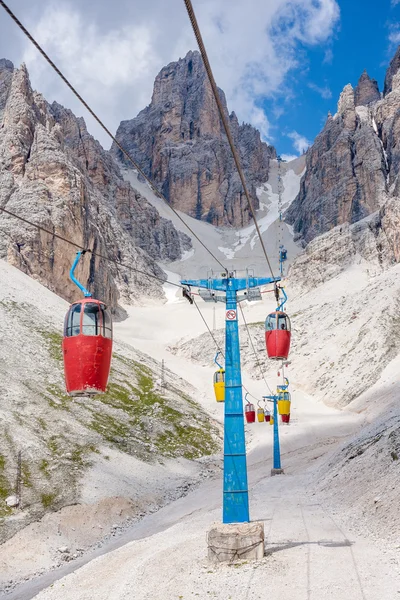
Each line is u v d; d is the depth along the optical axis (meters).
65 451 58.06
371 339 108.94
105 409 78.88
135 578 17.25
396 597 12.13
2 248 137.38
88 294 18.02
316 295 172.75
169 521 39.94
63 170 168.12
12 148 170.88
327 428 80.19
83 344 16.73
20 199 156.12
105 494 49.41
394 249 174.75
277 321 22.14
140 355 122.25
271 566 15.72
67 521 43.22
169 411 86.56
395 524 18.48
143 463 62.94
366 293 135.25
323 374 107.56
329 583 13.68
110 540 40.72
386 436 31.31
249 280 20.75
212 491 51.06
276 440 50.31
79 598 16.83
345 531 19.89
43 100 198.88
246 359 129.75
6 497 44.62
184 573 16.38
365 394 91.81
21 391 71.38
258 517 25.73
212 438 80.56
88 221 174.75
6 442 55.12
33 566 35.69
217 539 16.97
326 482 33.59
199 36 7.91
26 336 92.56
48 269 146.38
